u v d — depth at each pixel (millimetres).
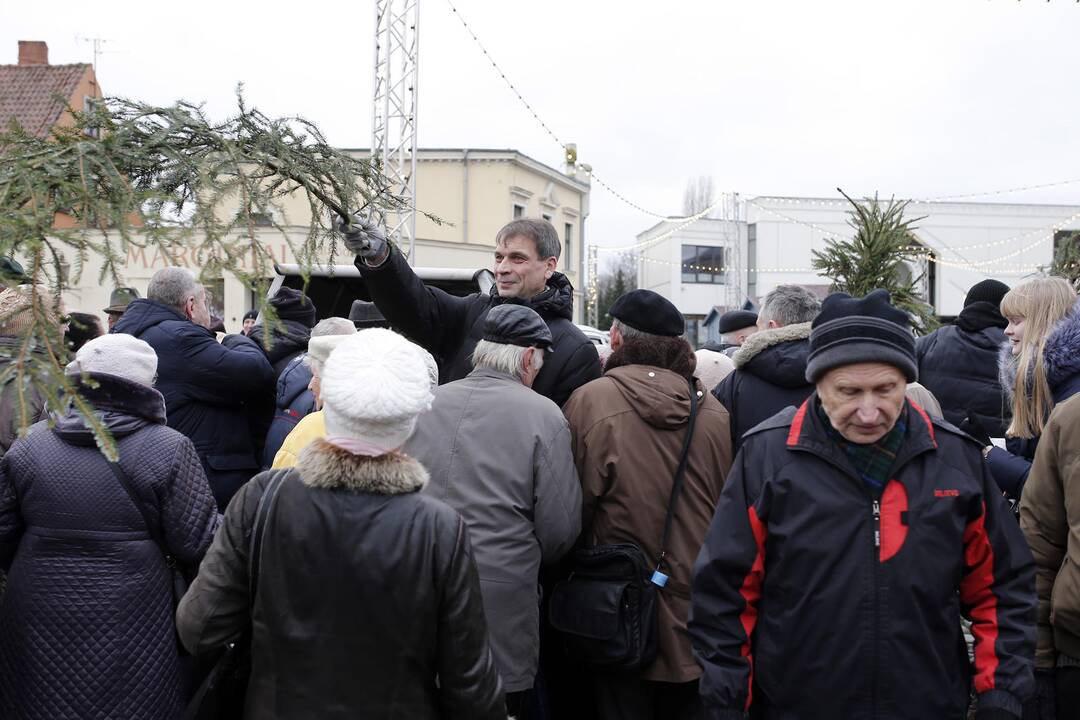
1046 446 2463
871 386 1943
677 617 2668
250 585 1776
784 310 3293
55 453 2393
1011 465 3117
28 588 2352
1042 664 2502
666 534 2693
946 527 1987
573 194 30547
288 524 1734
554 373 3191
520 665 2463
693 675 2645
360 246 2586
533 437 2537
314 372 3246
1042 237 34500
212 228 1695
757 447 2166
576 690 3080
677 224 36781
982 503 2031
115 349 2492
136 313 3742
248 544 1787
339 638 1705
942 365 4320
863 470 2039
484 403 2598
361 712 1702
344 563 1705
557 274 3385
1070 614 2330
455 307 3412
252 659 1787
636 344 2883
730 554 2119
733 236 35469
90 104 1915
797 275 34875
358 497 1745
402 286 2953
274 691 1729
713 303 37250
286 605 1723
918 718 1942
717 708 2049
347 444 1759
